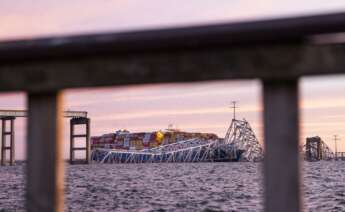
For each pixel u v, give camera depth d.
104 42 4.41
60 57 4.55
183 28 4.37
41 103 4.64
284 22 4.20
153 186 114.56
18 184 128.38
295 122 4.31
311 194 84.69
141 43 4.38
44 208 4.55
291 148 4.29
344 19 4.12
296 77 4.30
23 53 4.50
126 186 115.50
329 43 4.28
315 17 4.18
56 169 4.61
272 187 4.30
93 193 93.19
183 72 4.43
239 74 4.35
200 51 4.41
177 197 83.31
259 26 4.21
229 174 185.12
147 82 4.48
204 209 65.31
